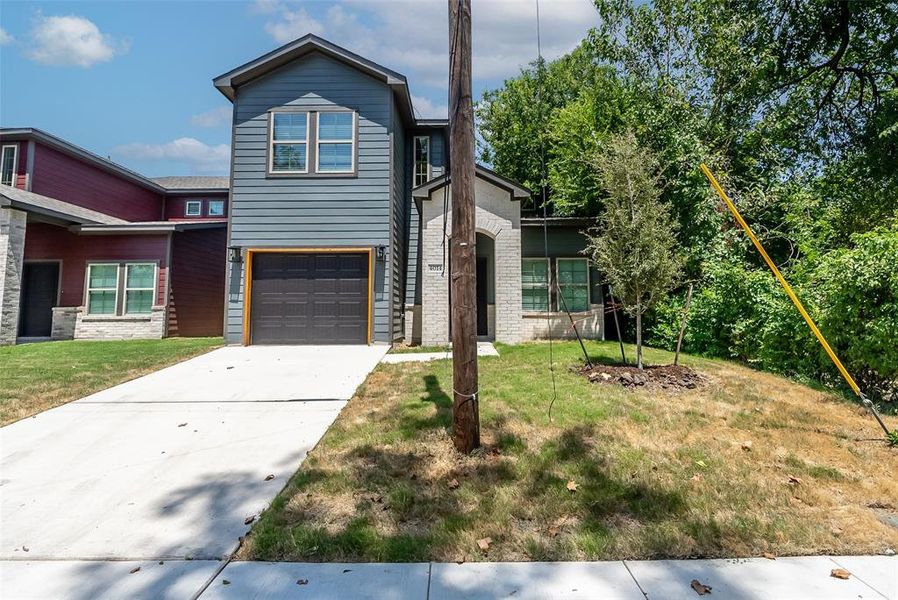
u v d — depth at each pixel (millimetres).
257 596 2531
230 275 11172
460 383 4371
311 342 11188
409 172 13820
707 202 11633
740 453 4375
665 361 8484
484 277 13328
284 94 11562
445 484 3760
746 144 14312
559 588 2547
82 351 10398
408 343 12523
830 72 15953
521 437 4680
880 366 6852
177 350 10422
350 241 11297
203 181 23438
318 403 6242
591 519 3223
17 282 12531
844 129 16078
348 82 11609
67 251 14039
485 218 11844
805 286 8203
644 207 7172
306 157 11461
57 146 16484
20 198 12961
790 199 12906
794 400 6219
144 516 3432
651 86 14094
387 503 3471
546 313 13086
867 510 3381
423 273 11508
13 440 4977
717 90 13945
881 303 6934
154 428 5332
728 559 2809
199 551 2986
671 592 2498
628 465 4031
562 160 16547
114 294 13867
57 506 3592
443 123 13617
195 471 4207
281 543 3000
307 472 4047
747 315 9398
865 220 14438
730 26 13641
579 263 13281
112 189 19016
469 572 2709
